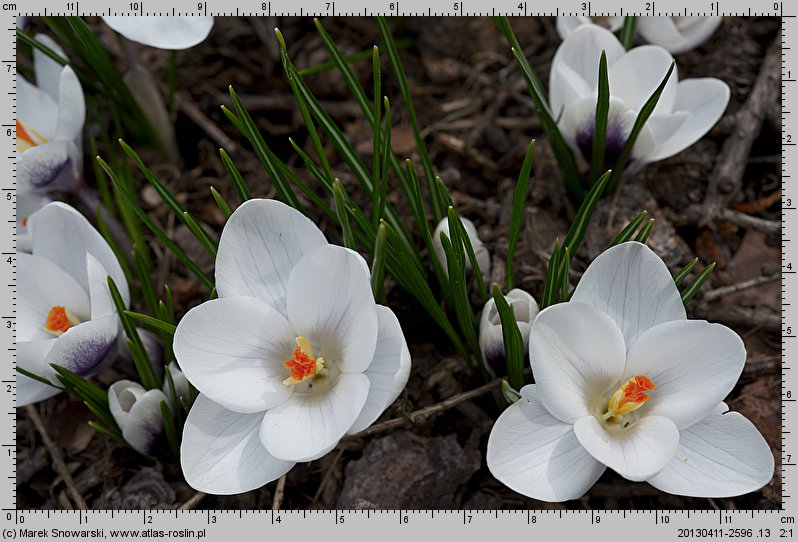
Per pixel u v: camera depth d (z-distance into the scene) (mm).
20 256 266
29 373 257
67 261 268
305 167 314
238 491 235
